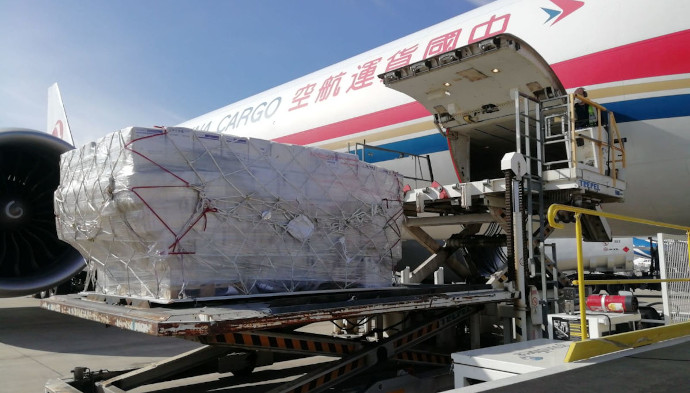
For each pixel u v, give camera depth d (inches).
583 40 292.5
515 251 200.1
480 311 210.7
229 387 203.3
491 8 367.2
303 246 161.8
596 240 259.3
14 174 352.2
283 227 156.8
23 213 340.5
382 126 392.2
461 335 229.5
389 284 187.0
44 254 357.7
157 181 136.7
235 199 147.8
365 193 180.7
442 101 274.8
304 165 164.6
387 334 233.0
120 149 141.5
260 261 152.1
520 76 240.8
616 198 246.2
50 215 359.3
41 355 268.8
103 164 150.4
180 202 138.8
